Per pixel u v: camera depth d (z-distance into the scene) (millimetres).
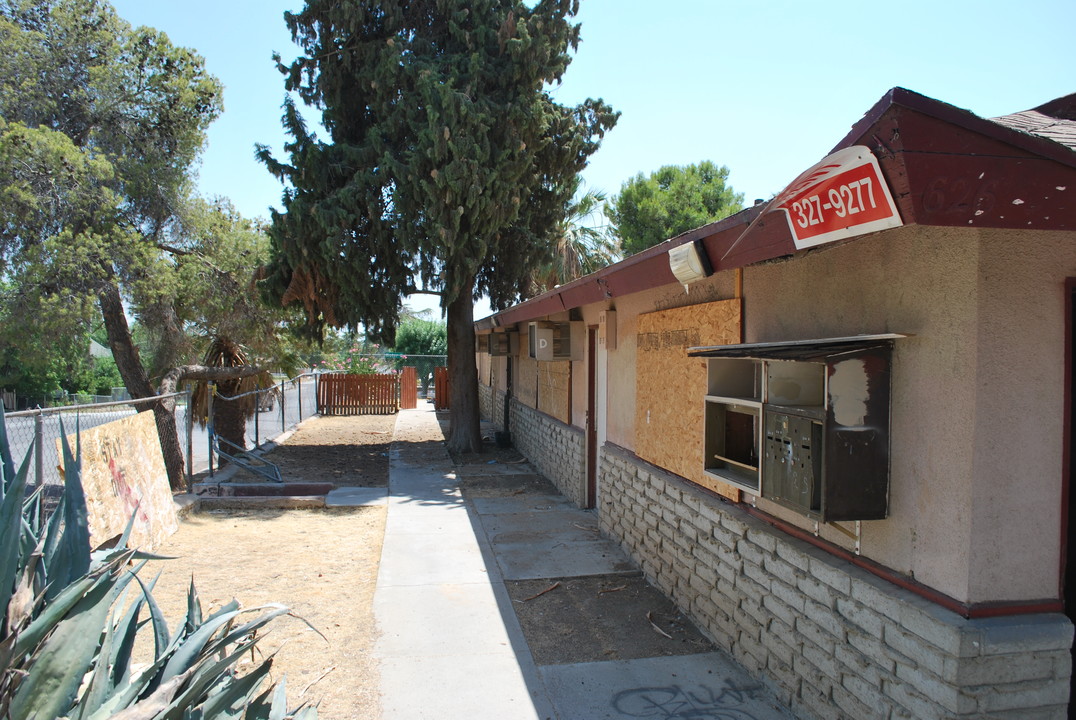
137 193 10961
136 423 7629
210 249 12328
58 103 10602
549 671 4500
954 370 2859
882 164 2281
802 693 3803
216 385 13727
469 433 14344
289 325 14359
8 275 9758
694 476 5266
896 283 3199
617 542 7289
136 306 10930
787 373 3682
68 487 2650
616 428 7582
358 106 13438
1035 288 2803
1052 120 3438
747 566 4438
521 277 14594
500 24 12672
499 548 7301
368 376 23594
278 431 18484
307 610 5539
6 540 2176
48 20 10586
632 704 4074
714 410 4691
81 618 2182
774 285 4238
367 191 12344
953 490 2863
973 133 2127
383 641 4953
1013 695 2752
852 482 3189
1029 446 2814
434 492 10398
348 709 4012
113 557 2623
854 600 3363
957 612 2828
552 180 14180
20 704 2020
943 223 2375
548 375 11734
